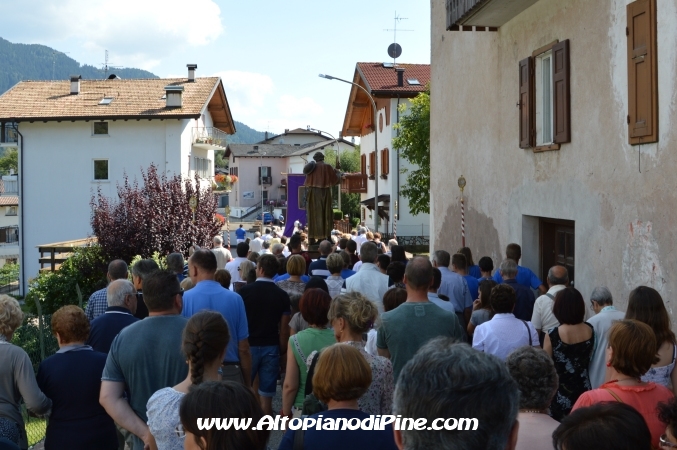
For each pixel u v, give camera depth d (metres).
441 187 18.22
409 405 2.18
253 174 97.44
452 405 2.11
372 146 49.62
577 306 5.25
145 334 4.34
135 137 39.97
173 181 25.58
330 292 8.91
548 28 11.98
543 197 12.27
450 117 17.39
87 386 4.71
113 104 40.50
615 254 9.87
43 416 4.82
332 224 16.78
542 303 6.96
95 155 40.12
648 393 3.77
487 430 2.11
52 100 41.00
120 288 5.52
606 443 2.21
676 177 8.41
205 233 25.09
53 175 40.31
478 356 2.21
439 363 2.18
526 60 12.70
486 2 12.29
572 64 11.13
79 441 4.66
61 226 40.41
